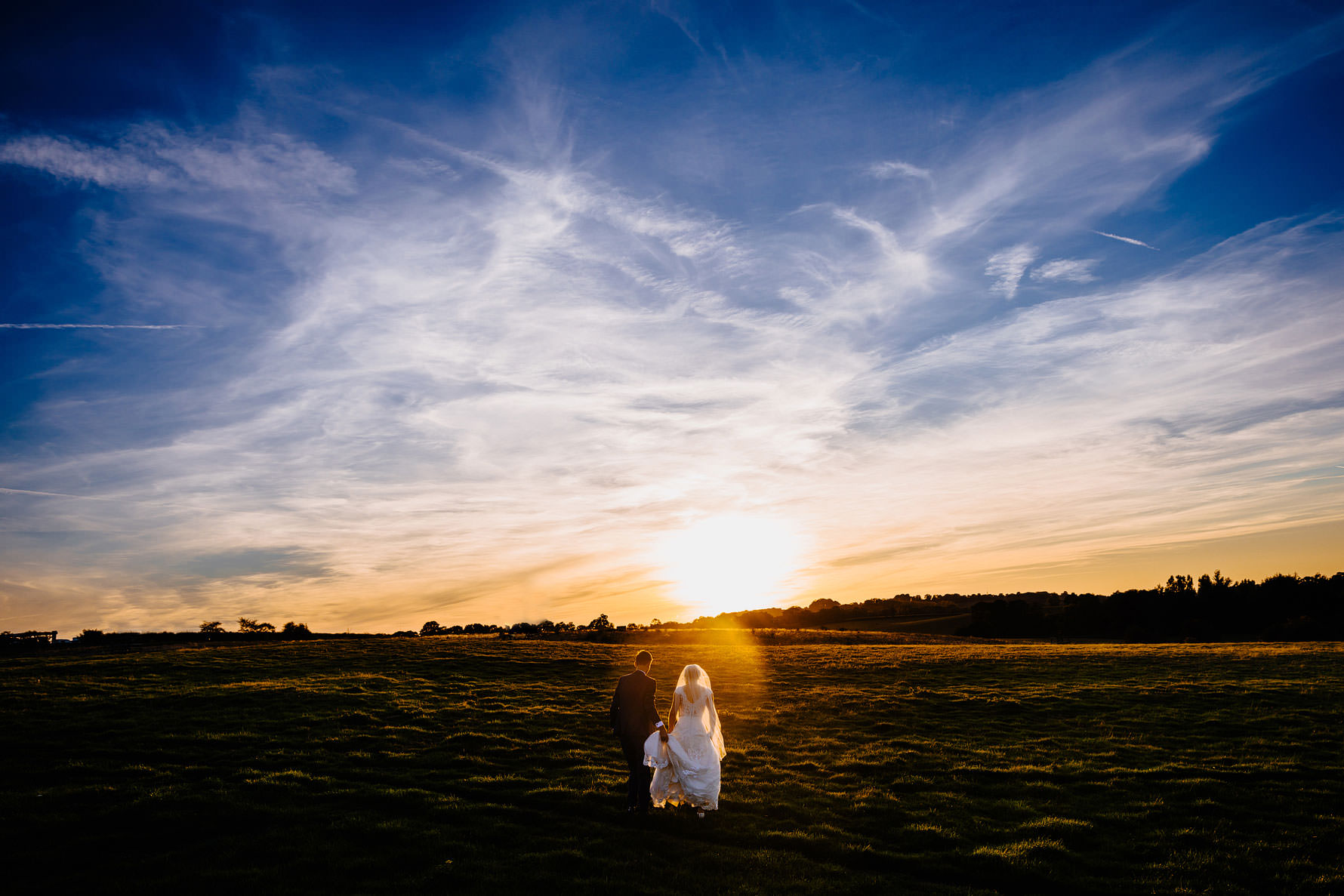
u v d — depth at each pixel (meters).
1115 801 14.07
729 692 26.48
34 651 43.34
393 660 32.81
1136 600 103.06
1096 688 26.22
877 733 19.91
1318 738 18.27
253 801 12.82
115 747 16.47
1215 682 26.47
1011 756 17.36
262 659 32.72
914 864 10.92
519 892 9.39
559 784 14.21
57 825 11.56
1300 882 10.41
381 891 9.35
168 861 10.27
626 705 12.51
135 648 40.66
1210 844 11.86
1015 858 11.02
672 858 10.78
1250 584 98.00
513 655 35.88
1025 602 109.94
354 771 14.95
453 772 15.00
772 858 10.78
